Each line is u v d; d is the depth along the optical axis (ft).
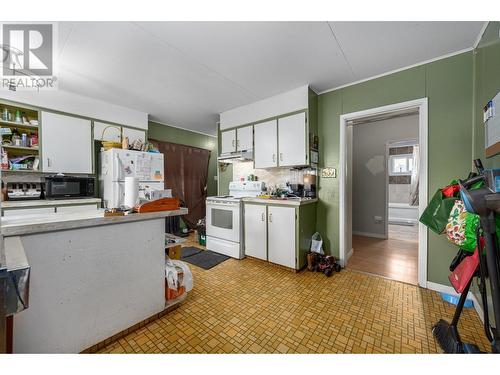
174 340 4.63
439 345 4.45
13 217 4.15
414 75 7.04
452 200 5.10
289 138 9.11
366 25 5.31
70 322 3.93
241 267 8.75
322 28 5.42
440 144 6.61
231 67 7.29
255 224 9.33
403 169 19.07
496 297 3.09
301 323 5.21
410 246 11.64
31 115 8.98
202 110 11.55
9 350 2.58
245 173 12.13
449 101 6.48
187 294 6.52
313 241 9.02
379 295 6.48
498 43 4.73
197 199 16.30
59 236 3.79
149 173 10.50
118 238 4.56
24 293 2.19
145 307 5.05
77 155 9.50
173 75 7.83
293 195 9.52
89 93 9.41
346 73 7.68
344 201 8.71
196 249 11.11
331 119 8.94
